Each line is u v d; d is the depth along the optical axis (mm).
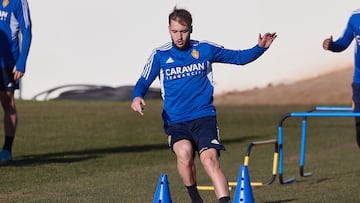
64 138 28875
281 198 16922
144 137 30016
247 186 12750
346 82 48312
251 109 42812
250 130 33344
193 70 13469
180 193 17422
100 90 49000
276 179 20234
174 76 13461
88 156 24047
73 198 16516
